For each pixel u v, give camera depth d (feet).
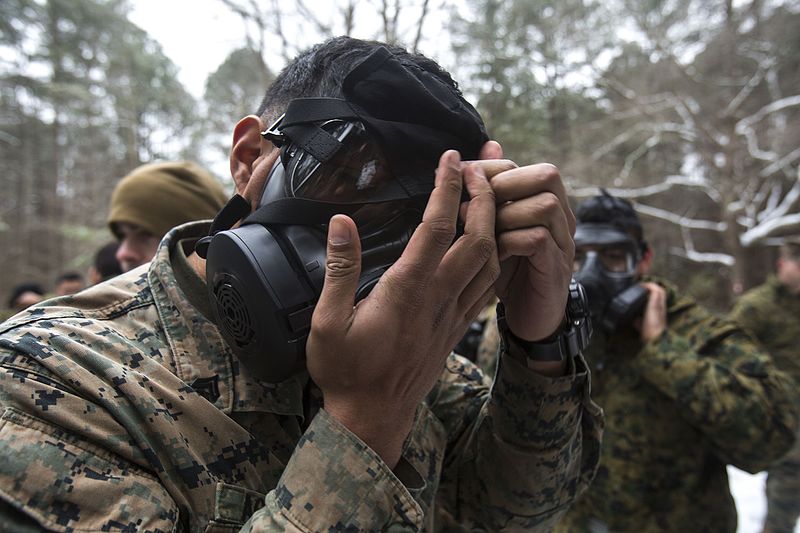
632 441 5.33
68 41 53.42
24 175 57.26
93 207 54.34
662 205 50.03
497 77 23.35
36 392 1.84
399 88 2.17
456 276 1.91
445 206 1.82
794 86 41.75
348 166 2.13
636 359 5.23
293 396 2.41
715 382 4.85
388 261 2.12
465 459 3.20
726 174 36.78
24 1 49.75
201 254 2.46
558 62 31.89
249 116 2.72
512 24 28.43
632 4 36.42
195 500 2.00
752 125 41.39
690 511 5.18
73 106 52.85
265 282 1.96
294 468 1.88
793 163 39.55
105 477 1.82
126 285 2.56
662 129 38.75
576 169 36.45
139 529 1.78
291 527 1.78
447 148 2.22
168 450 1.98
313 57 2.51
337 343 1.84
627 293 5.21
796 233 36.58
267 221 2.06
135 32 55.01
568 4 33.17
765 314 10.67
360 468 1.86
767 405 4.82
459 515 3.27
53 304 2.31
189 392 2.16
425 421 2.99
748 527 11.57
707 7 38.68
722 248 50.60
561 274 2.39
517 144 24.45
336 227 1.82
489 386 3.48
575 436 2.93
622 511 5.30
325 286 1.87
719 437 4.85
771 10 38.91
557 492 2.97
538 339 2.68
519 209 2.16
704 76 42.04
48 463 1.73
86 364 2.00
